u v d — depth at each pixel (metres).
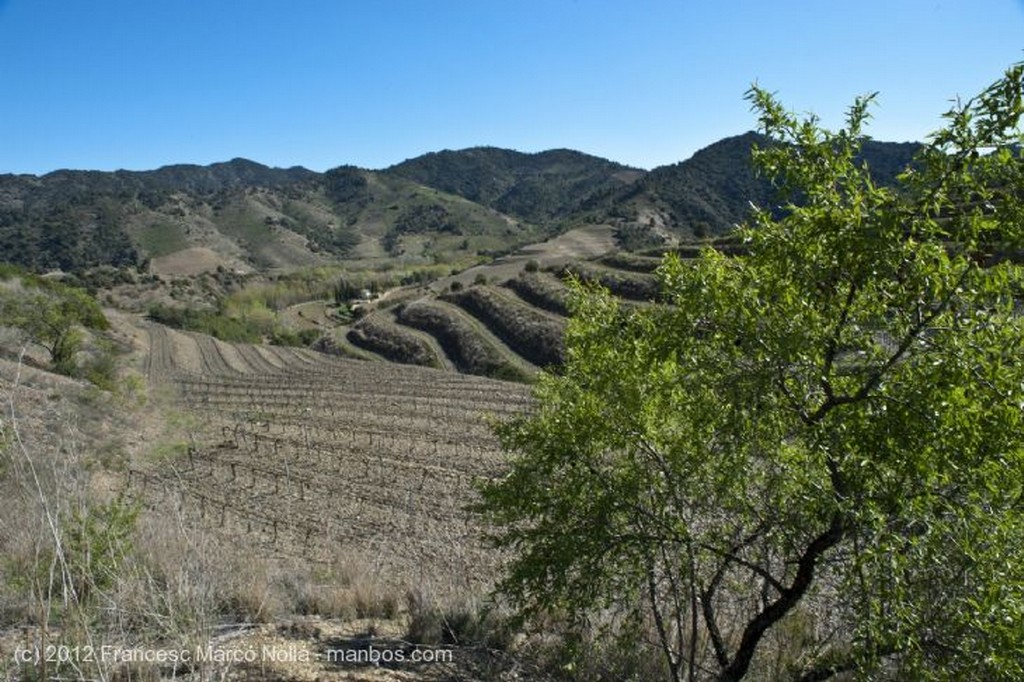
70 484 5.45
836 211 4.05
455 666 5.46
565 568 4.70
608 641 5.77
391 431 34.75
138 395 39.56
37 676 3.99
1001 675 3.63
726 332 4.28
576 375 5.57
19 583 5.23
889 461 4.00
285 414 41.16
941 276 3.91
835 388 4.38
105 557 5.09
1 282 50.56
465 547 14.97
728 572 6.05
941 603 3.96
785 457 4.60
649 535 4.76
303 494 22.03
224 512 17.69
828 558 4.66
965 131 3.83
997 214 3.90
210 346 85.56
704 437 4.59
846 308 4.22
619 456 5.20
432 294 107.62
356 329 94.44
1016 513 3.78
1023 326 3.90
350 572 8.96
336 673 5.06
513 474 5.41
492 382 54.94
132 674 4.23
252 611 6.43
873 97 4.26
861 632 3.97
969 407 3.69
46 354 42.41
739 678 4.80
